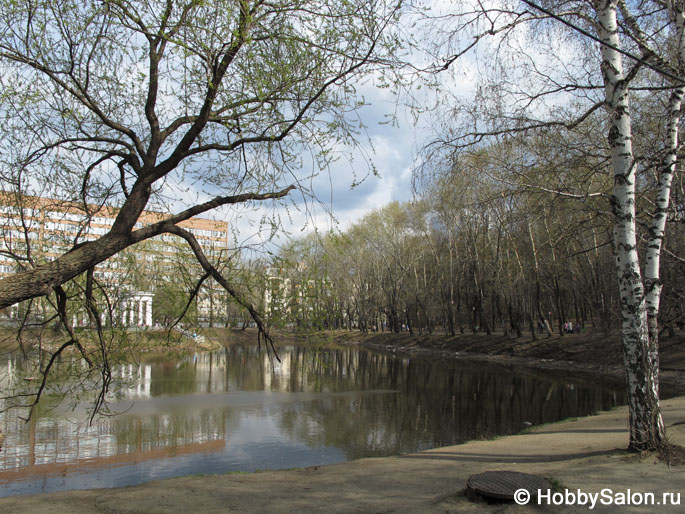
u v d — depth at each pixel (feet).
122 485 37.81
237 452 47.47
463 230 133.39
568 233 33.88
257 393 81.00
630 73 27.40
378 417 63.10
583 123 32.04
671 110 28.48
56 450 47.85
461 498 20.06
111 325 28.91
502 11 27.91
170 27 22.74
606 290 99.66
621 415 47.67
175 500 22.70
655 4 31.37
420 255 170.40
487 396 76.95
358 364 126.93
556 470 24.99
